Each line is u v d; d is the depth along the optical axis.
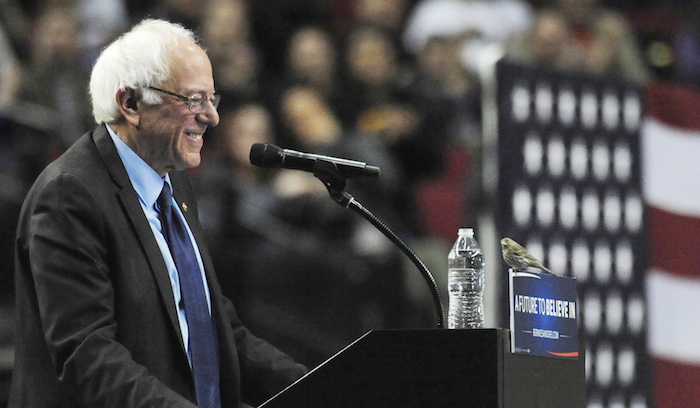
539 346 8.59
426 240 22.27
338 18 32.31
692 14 32.03
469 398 8.16
